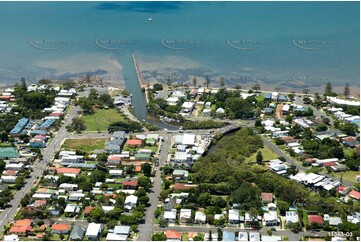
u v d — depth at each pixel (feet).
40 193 574.15
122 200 553.64
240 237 499.10
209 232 506.07
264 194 563.48
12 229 510.99
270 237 500.74
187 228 520.83
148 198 562.66
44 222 530.27
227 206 552.82
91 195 570.46
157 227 522.88
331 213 540.93
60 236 508.94
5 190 578.25
